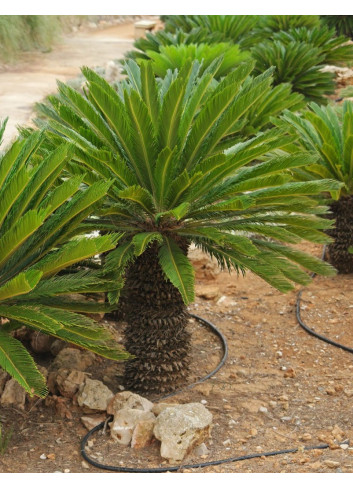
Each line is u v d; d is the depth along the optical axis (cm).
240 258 493
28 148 462
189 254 777
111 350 457
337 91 1433
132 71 596
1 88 1425
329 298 705
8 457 444
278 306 702
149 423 461
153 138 491
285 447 461
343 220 734
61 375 516
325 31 1373
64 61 1788
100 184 438
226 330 652
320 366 585
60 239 467
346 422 493
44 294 447
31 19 1811
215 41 1358
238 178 503
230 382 555
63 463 441
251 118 860
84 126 517
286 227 526
